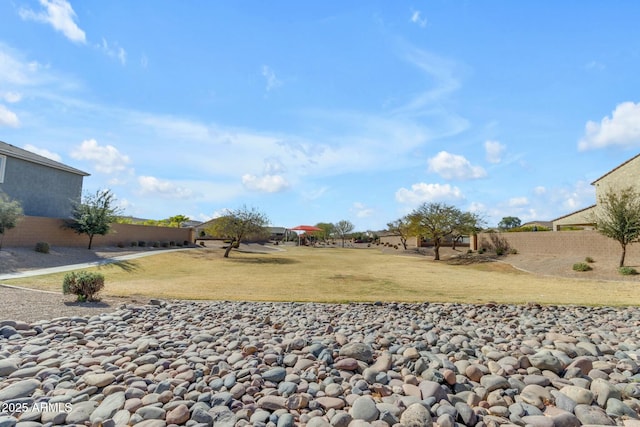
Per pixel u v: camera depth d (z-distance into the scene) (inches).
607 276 724.0
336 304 366.9
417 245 2003.0
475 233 1328.7
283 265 978.1
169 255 1111.6
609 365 175.5
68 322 246.7
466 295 462.0
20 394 131.6
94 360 167.3
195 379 151.3
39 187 1002.7
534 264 964.6
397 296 442.9
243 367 162.2
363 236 3203.7
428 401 133.6
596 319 309.1
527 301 400.5
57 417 116.3
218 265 939.3
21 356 172.7
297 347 190.1
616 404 135.0
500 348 203.5
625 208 767.7
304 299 395.5
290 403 130.0
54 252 829.2
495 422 123.0
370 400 129.5
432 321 292.5
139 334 221.5
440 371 161.2
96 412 121.3
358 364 167.0
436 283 619.2
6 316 258.7
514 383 152.3
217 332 228.5
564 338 221.1
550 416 127.5
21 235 832.3
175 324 257.1
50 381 142.2
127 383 143.6
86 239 1060.5
